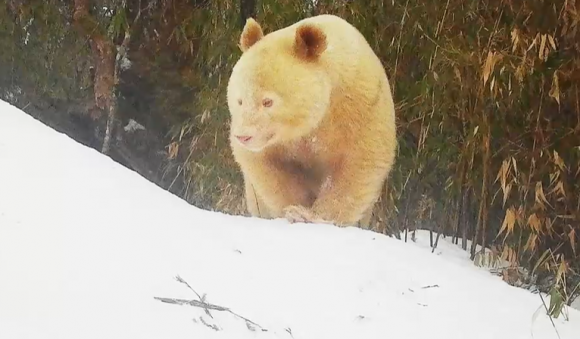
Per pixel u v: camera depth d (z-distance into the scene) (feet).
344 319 11.95
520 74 25.82
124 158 40.98
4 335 8.85
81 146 15.96
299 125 19.70
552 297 14.66
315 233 15.74
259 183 21.43
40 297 9.91
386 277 13.96
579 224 27.68
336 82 20.08
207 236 13.93
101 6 38.81
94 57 39.04
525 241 28.81
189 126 35.40
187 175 36.76
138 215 13.57
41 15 38.58
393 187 30.32
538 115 26.66
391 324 12.17
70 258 11.14
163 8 38.34
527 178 27.43
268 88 19.29
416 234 32.07
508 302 14.64
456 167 29.12
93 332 9.39
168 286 11.23
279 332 10.88
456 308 13.55
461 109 28.04
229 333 10.39
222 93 32.68
